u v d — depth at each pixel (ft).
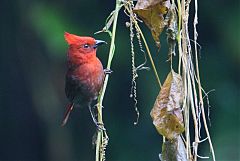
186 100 19.34
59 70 55.83
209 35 52.54
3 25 54.80
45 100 56.59
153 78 49.83
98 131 20.53
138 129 53.01
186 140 19.34
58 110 56.80
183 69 19.35
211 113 50.80
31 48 55.16
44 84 56.29
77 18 52.42
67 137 56.95
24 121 57.41
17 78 56.44
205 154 46.50
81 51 24.26
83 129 56.70
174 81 19.27
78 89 24.58
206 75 52.24
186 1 19.67
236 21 51.72
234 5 51.93
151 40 48.65
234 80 52.08
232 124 50.31
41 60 55.62
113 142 53.72
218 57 52.37
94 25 52.60
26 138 57.77
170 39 19.42
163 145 19.45
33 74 56.08
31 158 58.75
